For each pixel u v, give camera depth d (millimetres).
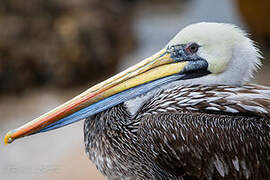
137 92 7707
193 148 7289
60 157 14961
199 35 7668
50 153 15445
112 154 7680
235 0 25625
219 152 7258
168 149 7383
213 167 7336
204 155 7293
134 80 7730
